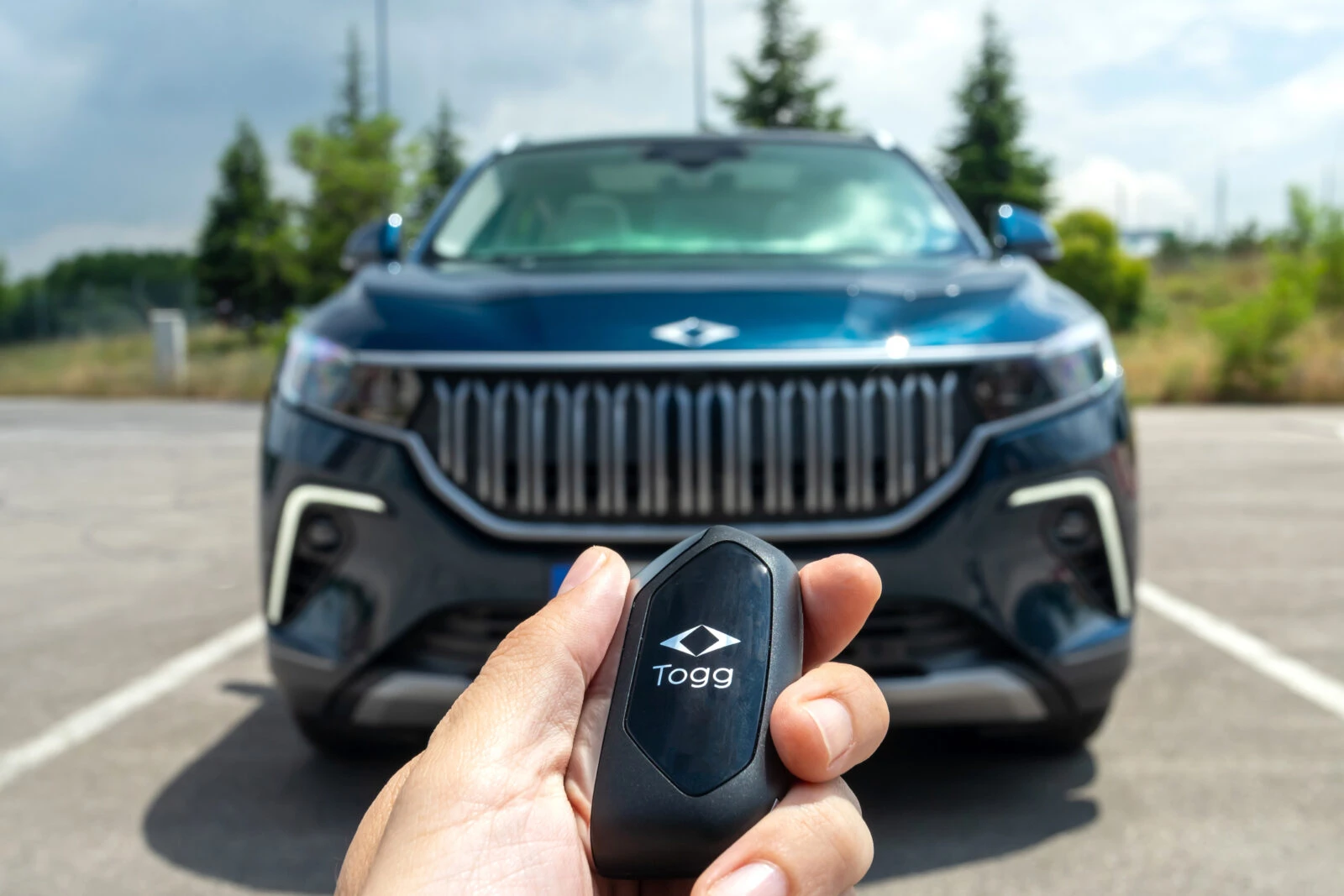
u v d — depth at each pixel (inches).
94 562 224.8
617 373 100.3
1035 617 100.2
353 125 906.1
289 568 104.2
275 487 105.3
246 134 1734.7
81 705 140.7
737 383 100.0
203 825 106.0
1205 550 227.0
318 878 95.9
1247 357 633.0
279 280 1585.9
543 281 112.5
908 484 99.7
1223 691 140.4
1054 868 95.0
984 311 106.6
